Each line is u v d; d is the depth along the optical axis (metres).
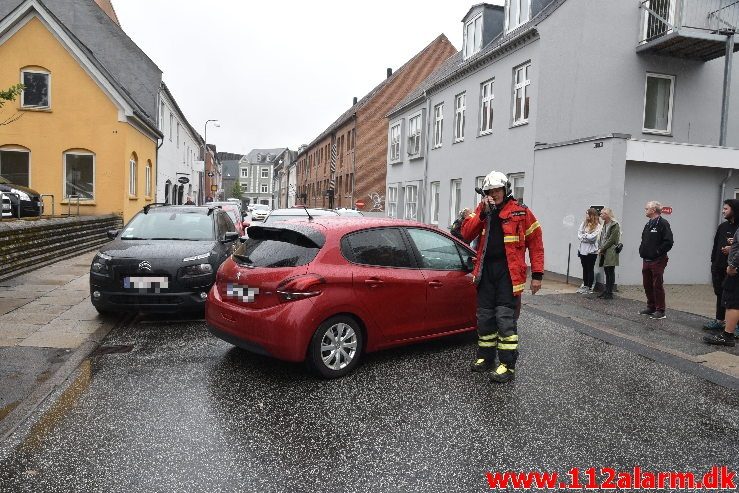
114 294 7.50
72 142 20.06
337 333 5.50
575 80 14.65
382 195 36.34
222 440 4.05
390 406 4.76
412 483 3.49
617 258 10.35
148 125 23.36
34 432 4.15
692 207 12.38
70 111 20.00
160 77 28.38
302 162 66.56
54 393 4.96
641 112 15.19
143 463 3.69
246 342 5.50
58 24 19.47
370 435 4.18
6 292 9.44
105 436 4.10
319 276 5.33
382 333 5.80
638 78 15.12
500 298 5.51
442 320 6.30
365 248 5.80
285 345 5.22
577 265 12.41
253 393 5.02
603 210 10.43
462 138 19.84
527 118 15.06
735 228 7.52
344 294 5.48
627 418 4.62
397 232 6.14
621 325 8.17
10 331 6.98
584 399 5.04
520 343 7.03
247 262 5.73
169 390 5.08
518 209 5.44
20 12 19.16
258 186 138.38
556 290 11.50
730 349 6.89
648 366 6.13
